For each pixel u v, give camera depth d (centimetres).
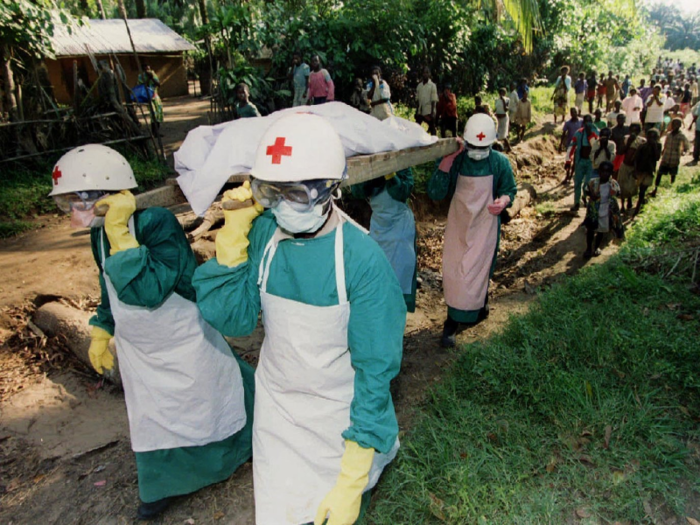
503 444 314
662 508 274
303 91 1209
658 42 3603
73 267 598
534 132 1409
